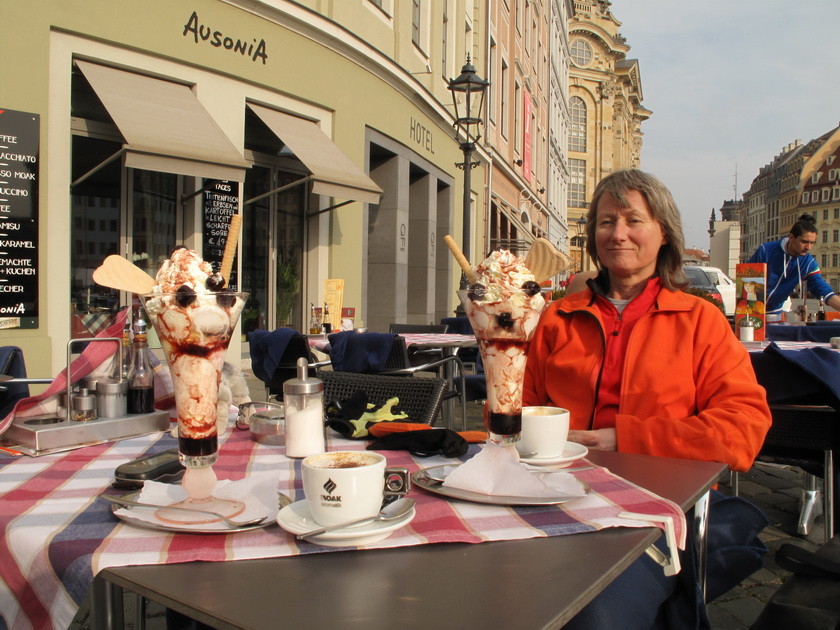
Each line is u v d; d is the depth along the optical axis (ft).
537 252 3.98
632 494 3.89
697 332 6.40
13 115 18.10
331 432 5.93
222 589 2.62
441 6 44.27
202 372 3.24
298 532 3.03
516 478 3.66
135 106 20.29
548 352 7.14
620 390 6.50
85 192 21.44
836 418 7.93
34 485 4.10
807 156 332.39
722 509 5.95
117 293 22.20
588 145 189.16
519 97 78.23
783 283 19.92
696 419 5.64
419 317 43.45
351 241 32.12
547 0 105.29
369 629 2.28
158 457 4.27
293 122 27.73
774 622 4.57
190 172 20.12
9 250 18.07
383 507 3.48
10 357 8.87
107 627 3.51
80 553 2.94
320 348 15.90
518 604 2.47
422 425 5.34
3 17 17.83
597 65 188.75
